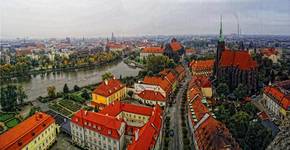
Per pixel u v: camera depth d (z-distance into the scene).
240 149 83.69
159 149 99.38
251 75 178.50
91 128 101.06
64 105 156.25
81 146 106.00
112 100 158.25
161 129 108.00
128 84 199.00
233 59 187.75
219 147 78.19
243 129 101.69
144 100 156.88
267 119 125.00
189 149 97.50
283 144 49.00
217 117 119.50
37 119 102.88
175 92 181.12
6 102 152.25
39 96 185.00
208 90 162.88
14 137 88.44
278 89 151.50
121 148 97.12
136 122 123.00
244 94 161.62
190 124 116.19
